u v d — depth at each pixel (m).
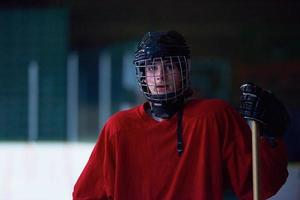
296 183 10.27
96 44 19.41
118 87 19.23
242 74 19.39
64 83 19.14
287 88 19.23
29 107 19.06
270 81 19.31
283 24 19.48
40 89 19.12
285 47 19.39
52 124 19.05
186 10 19.55
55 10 19.17
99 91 19.25
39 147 16.53
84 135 19.06
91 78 19.30
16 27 19.09
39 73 19.11
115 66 19.31
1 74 19.09
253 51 19.44
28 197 13.46
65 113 19.09
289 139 15.75
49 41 19.11
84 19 19.41
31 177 14.15
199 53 19.52
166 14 19.53
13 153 15.53
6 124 18.98
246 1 19.47
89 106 19.19
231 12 19.52
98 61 19.36
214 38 19.50
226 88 19.36
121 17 19.47
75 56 19.34
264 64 19.36
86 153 15.90
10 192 13.46
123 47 19.38
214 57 19.48
